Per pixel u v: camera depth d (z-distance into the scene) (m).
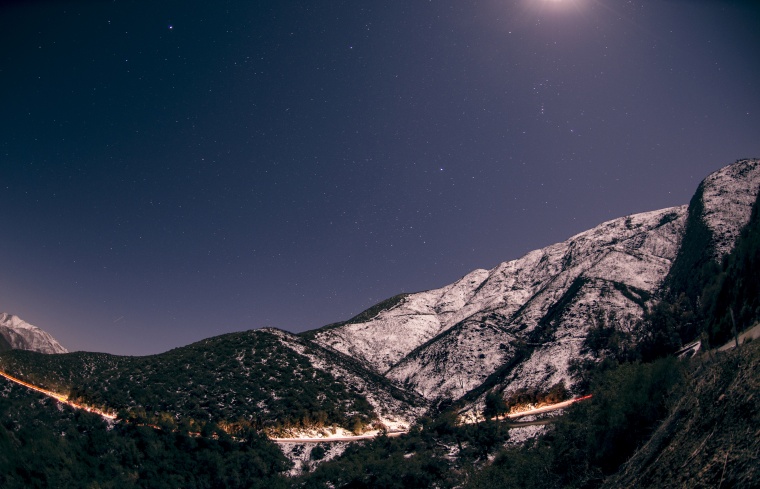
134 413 53.88
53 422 46.47
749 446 9.57
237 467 50.47
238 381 81.00
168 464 47.34
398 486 43.03
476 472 36.28
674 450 12.51
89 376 73.00
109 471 42.91
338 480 46.53
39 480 37.56
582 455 25.44
